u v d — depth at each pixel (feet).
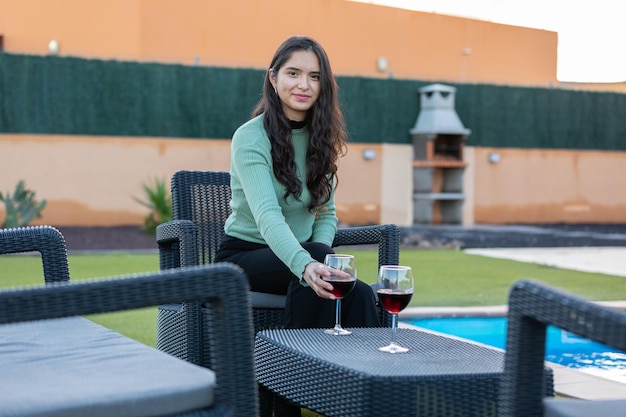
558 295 4.33
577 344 15.70
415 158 48.37
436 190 50.55
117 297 4.62
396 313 6.80
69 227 40.27
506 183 50.93
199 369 5.19
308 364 6.33
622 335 3.95
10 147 39.70
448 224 49.85
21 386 4.76
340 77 46.39
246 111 43.83
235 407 4.83
